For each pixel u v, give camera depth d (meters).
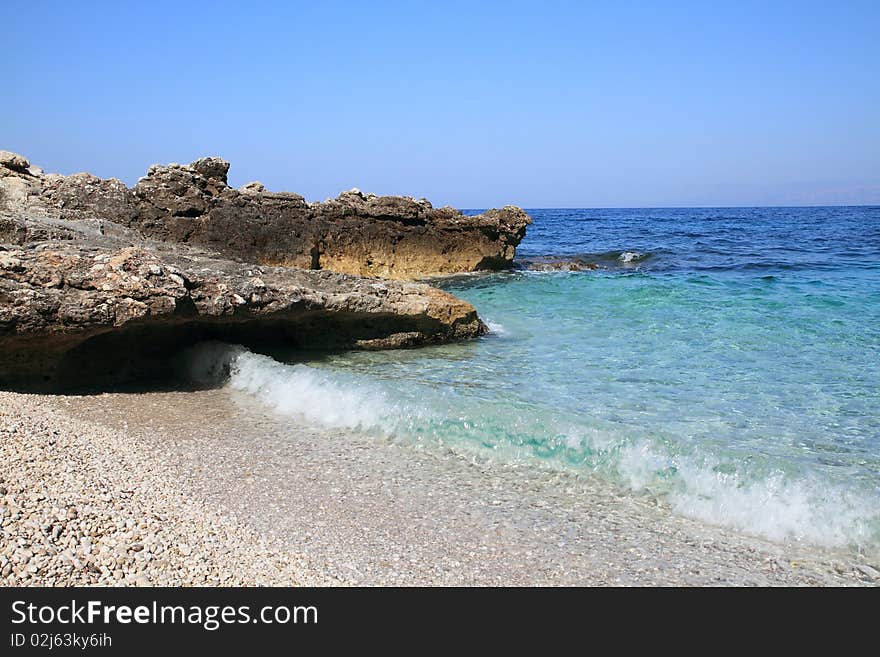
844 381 10.25
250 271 11.89
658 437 6.71
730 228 69.88
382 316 12.93
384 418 8.14
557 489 6.55
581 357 12.14
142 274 9.62
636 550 5.38
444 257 29.97
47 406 8.59
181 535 5.34
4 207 20.09
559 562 5.19
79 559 4.79
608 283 23.45
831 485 5.71
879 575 5.02
